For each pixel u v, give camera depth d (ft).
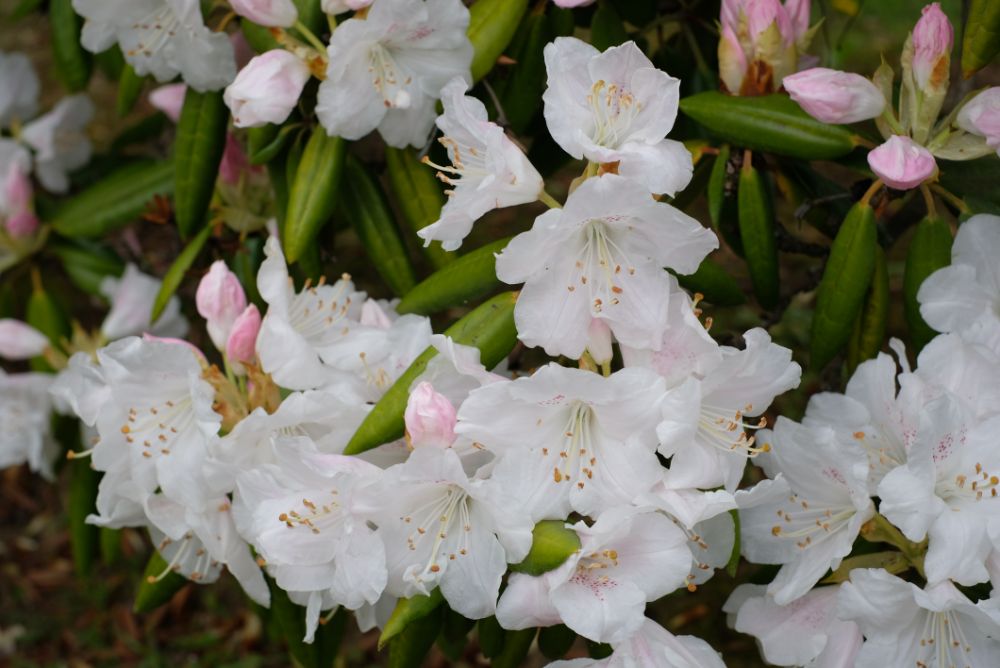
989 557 2.47
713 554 2.52
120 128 5.32
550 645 2.73
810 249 2.90
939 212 2.94
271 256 2.59
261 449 2.56
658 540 2.41
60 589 4.41
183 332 3.45
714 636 3.80
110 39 2.87
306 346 2.56
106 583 4.41
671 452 2.39
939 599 2.43
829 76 2.55
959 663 2.48
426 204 2.80
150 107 5.42
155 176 3.35
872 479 2.56
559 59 2.42
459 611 2.44
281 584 2.49
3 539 4.57
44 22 5.82
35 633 4.28
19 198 3.35
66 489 4.69
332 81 2.62
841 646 2.55
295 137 2.82
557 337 2.41
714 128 2.65
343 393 2.56
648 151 2.39
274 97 2.64
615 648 2.45
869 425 2.57
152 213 3.31
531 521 2.39
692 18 3.04
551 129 2.41
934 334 2.68
